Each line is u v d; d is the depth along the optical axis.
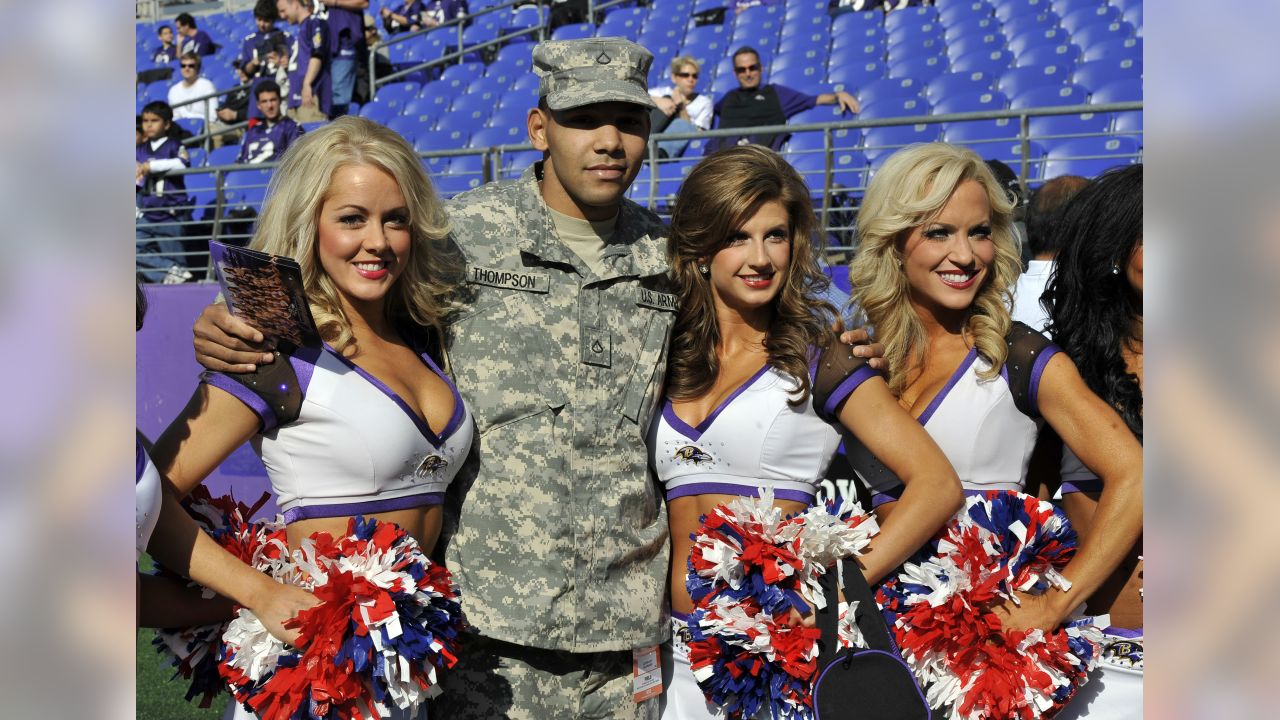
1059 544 1.97
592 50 2.19
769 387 2.16
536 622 2.06
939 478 2.00
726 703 2.01
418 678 1.80
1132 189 2.13
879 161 7.58
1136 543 2.12
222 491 5.82
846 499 2.05
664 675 2.30
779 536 1.94
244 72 10.31
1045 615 1.96
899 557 1.99
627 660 2.20
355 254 1.93
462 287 2.17
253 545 1.92
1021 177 5.61
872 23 10.88
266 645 1.79
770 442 2.14
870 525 1.98
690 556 2.04
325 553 1.79
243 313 1.83
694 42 11.30
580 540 2.11
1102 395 2.17
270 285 1.79
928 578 1.98
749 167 2.12
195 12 15.93
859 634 1.98
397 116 10.30
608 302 2.21
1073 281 2.21
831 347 2.13
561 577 2.09
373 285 1.94
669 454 2.24
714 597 2.01
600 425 2.16
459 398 2.08
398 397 1.93
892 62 10.05
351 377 1.91
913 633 1.96
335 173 1.92
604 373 2.18
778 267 2.14
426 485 1.99
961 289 2.11
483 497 2.12
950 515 2.01
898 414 2.06
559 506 2.11
